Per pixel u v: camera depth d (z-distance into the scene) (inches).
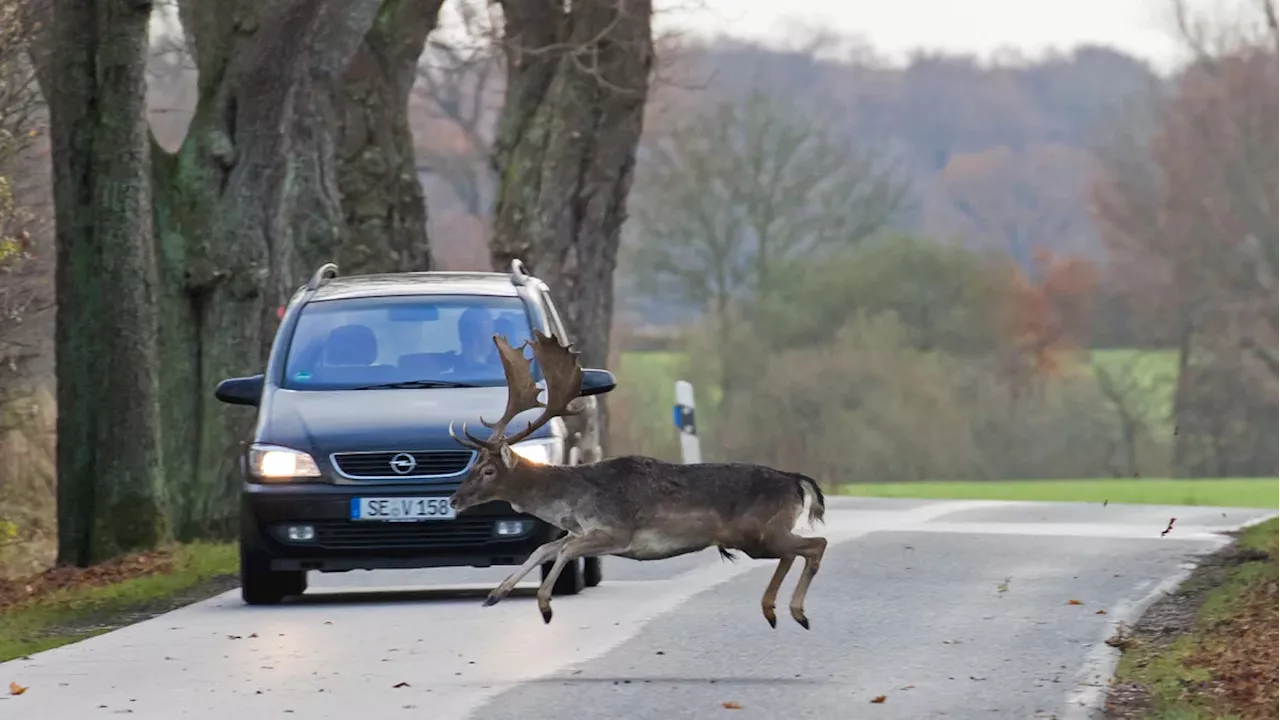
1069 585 1966.0
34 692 1371.8
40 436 3846.0
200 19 2755.9
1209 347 7588.6
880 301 7760.8
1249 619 1636.3
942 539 2454.5
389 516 1843.0
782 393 7485.2
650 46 3843.5
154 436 2576.3
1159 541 2423.7
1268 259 7426.2
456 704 1288.1
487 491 1482.5
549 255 3843.5
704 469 1494.8
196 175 2760.8
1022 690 1342.3
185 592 2038.6
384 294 2076.8
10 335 3486.7
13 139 2805.1
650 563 2224.4
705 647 1547.7
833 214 7731.3
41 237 3580.2
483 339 2021.4
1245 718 1233.4
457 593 1977.1
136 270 2551.7
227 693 1347.2
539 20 3853.3
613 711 1261.1
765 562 2198.6
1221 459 7696.9
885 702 1294.3
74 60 2513.5
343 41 2807.6
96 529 2554.1
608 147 3838.6
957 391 7701.8
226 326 2778.1
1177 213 7544.3
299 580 2017.7
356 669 1443.2
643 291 7652.6
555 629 1656.0
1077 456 7795.3
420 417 1892.2
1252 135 7391.7
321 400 1943.9
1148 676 1402.6
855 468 7460.6
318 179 2920.8
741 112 7588.6
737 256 7647.6
